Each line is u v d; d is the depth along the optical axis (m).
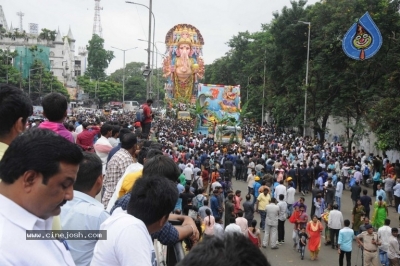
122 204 3.51
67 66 96.50
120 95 101.19
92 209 3.25
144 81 109.56
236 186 25.84
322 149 34.03
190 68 78.06
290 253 14.91
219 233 1.58
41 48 77.06
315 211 17.67
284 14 43.22
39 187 1.92
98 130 11.29
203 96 49.16
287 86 44.22
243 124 55.88
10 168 1.90
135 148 6.17
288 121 46.47
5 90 3.11
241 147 32.44
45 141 1.97
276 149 32.22
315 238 14.18
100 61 113.88
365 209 17.02
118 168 5.76
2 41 80.31
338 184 20.08
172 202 2.86
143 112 15.99
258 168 22.69
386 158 27.70
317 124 39.44
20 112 3.07
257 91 57.75
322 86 38.38
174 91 78.81
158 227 2.89
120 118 52.28
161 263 3.65
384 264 13.11
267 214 15.31
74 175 2.04
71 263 2.13
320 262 14.15
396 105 24.31
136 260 2.54
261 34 65.94
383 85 31.12
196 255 1.46
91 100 96.12
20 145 1.94
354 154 30.16
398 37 29.17
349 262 13.31
